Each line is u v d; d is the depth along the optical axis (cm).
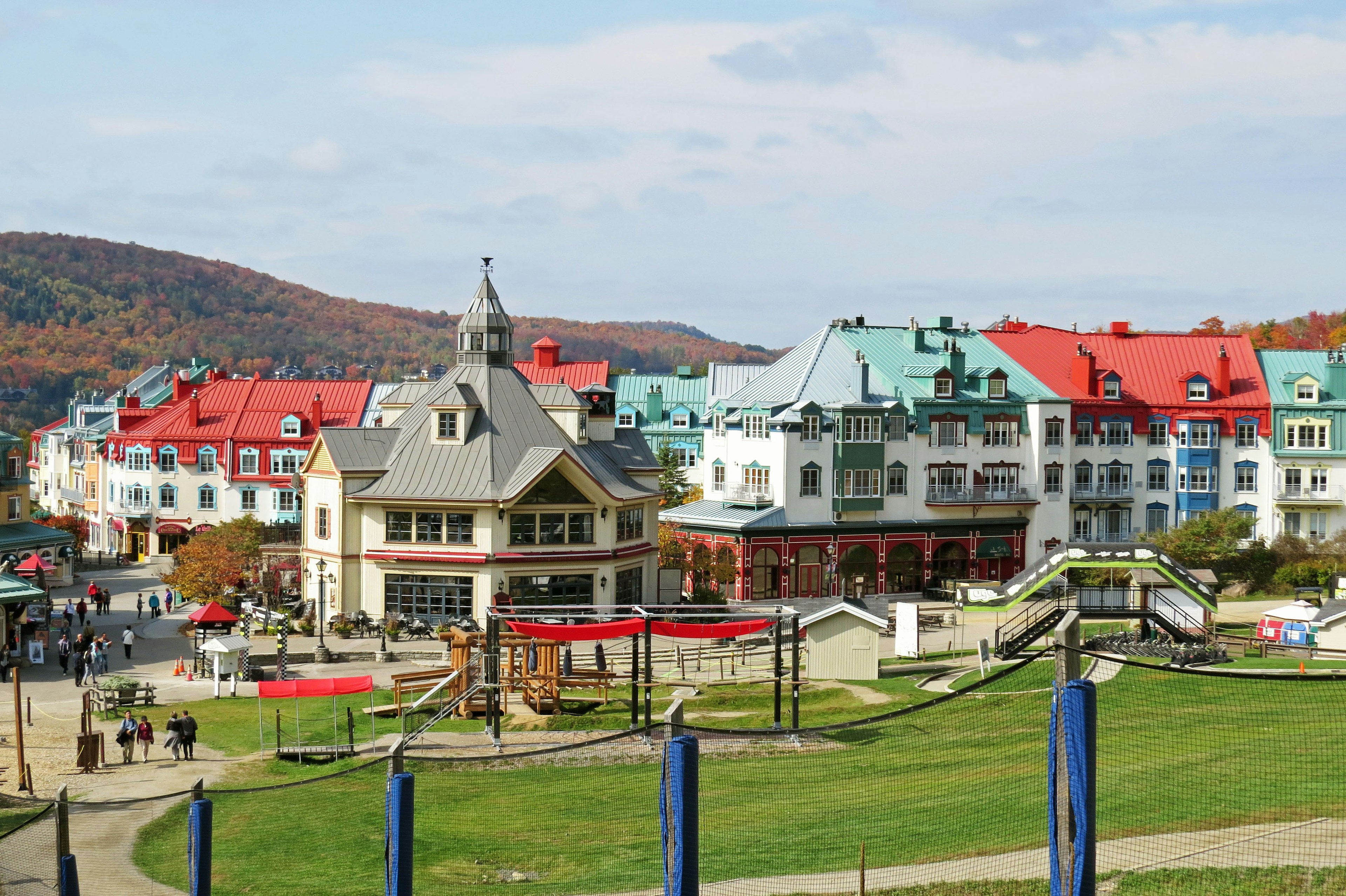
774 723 5488
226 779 5094
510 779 4875
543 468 8344
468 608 8400
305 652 7738
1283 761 4025
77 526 13638
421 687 6303
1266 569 10400
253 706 6500
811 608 9025
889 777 4434
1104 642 6681
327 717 6188
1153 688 5194
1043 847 3497
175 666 7600
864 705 5772
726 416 10650
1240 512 11169
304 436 13475
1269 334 19550
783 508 9994
